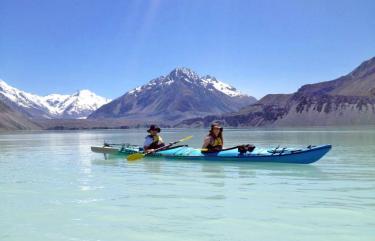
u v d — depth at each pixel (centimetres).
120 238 696
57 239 695
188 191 1115
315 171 1492
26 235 719
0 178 1424
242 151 1738
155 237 698
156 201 982
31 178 1420
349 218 798
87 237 704
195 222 783
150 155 1947
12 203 979
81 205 948
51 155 2548
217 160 1761
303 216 817
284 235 696
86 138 7062
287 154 1644
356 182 1238
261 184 1216
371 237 679
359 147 2900
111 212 873
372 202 943
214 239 683
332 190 1106
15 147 3738
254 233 710
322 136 5525
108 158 2166
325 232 709
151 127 1972
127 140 5778
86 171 1605
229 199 996
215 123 1806
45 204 963
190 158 1827
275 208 891
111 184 1258
